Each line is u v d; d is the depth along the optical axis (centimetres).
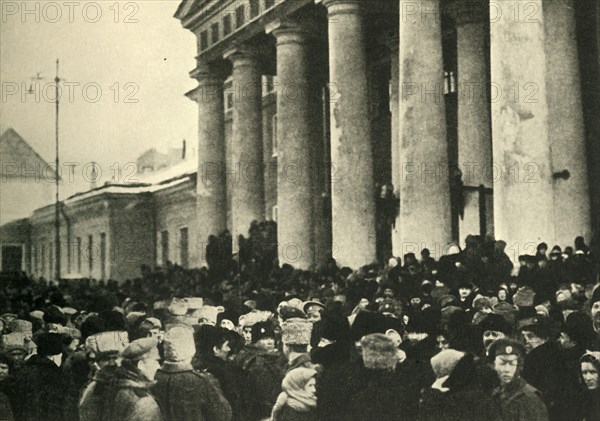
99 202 2623
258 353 904
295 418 769
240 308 1482
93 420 699
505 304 1055
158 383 741
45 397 779
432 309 823
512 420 700
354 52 2450
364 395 715
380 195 2467
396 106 2839
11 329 1044
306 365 822
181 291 2167
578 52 2058
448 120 2653
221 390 800
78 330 976
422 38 2077
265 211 2994
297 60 2705
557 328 889
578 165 1977
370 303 1248
